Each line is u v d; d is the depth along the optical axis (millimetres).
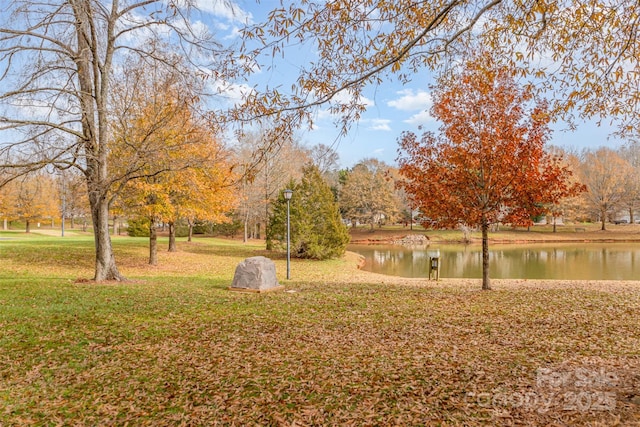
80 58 11883
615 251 33531
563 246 40094
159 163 13422
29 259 18453
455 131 12117
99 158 12547
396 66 4484
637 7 4676
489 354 5926
